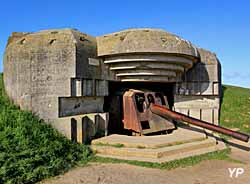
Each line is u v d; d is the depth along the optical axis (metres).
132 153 10.77
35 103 12.04
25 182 7.73
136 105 13.87
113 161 10.28
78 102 12.57
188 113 16.77
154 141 11.96
